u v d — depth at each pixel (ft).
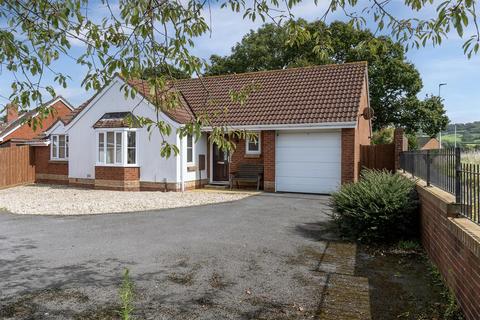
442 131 134.62
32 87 16.12
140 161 60.34
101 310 16.05
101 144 61.52
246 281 19.53
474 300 13.82
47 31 15.53
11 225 34.30
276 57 122.11
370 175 31.96
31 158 75.25
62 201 49.44
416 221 27.27
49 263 22.62
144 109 59.62
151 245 26.78
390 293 17.89
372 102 116.67
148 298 17.29
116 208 43.29
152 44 15.30
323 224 33.86
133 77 15.40
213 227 32.78
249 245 26.73
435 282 19.22
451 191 20.08
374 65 115.24
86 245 26.89
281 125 54.49
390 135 95.04
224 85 69.21
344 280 19.69
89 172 64.75
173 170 58.29
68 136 69.05
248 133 18.62
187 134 15.89
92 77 15.78
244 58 123.54
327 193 54.44
